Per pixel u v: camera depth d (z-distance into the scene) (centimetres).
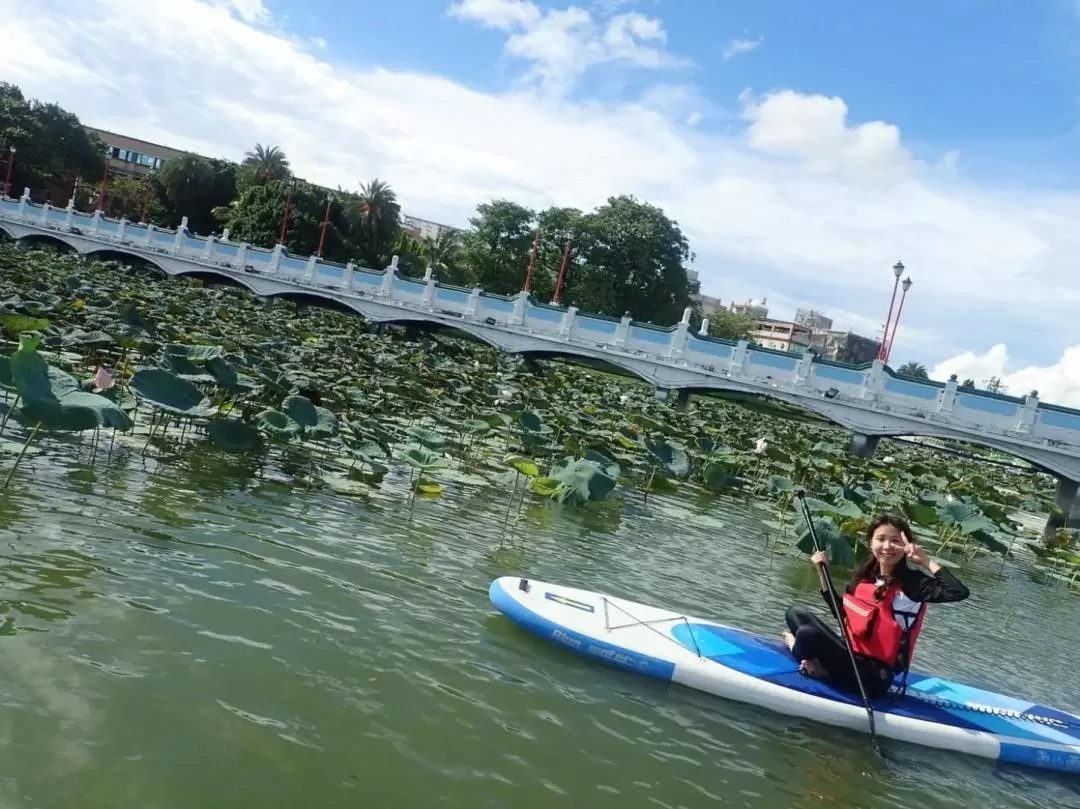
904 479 1908
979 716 619
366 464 1095
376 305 3650
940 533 1525
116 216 7869
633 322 3061
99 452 895
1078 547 1662
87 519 691
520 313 3294
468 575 759
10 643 473
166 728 429
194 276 4572
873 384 2494
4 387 755
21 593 534
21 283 2356
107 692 448
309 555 721
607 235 6575
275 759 423
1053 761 589
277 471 974
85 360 1375
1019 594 1202
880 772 540
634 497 1304
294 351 1919
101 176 7919
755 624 808
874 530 624
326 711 478
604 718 541
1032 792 556
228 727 442
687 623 680
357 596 654
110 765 391
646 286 6669
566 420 1564
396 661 558
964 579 1222
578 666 611
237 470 940
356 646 567
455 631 628
